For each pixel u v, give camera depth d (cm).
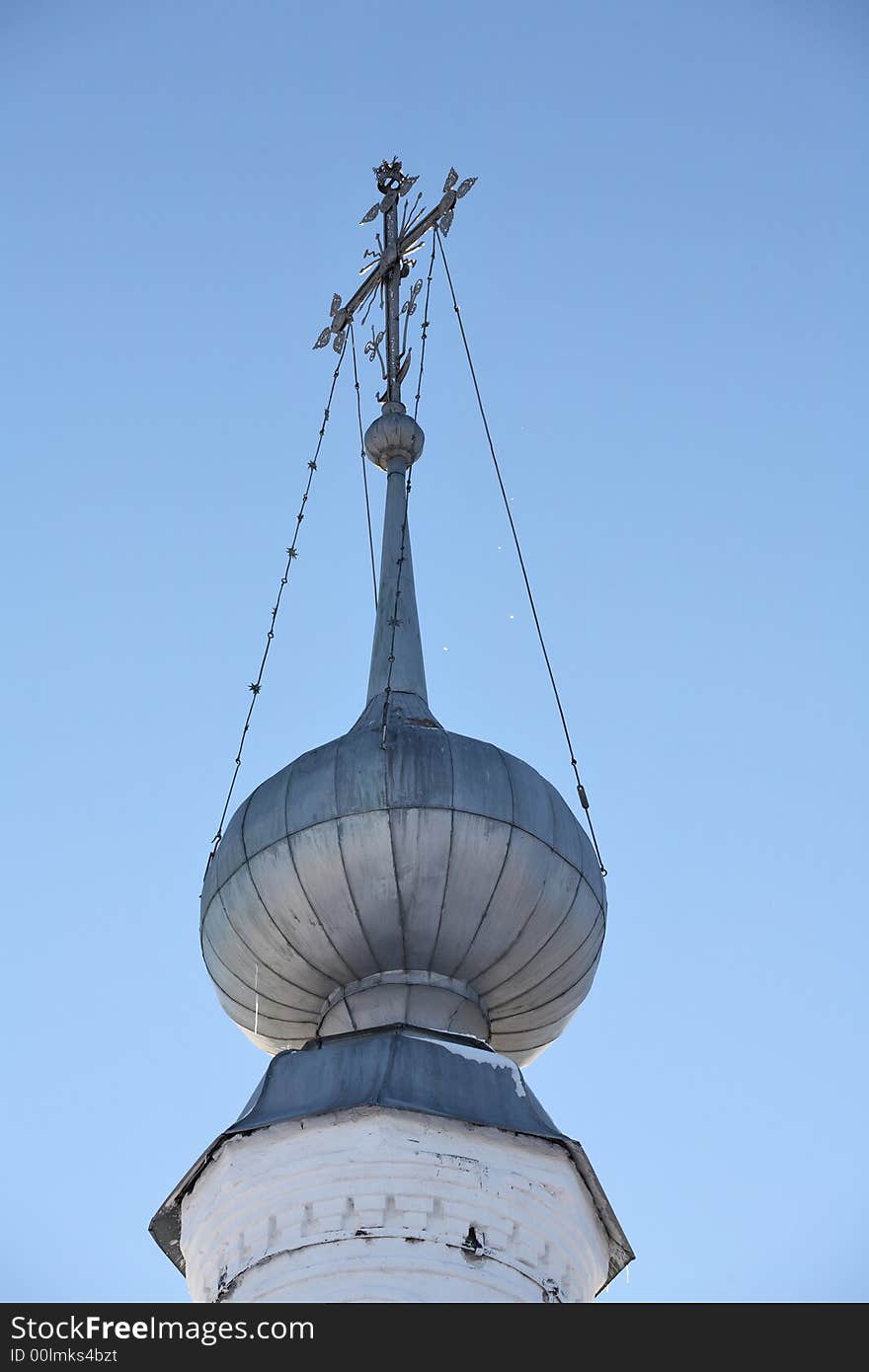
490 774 2666
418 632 2994
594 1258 2530
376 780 2631
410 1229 2373
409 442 3209
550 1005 2770
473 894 2623
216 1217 2467
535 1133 2467
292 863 2633
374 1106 2417
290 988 2714
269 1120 2464
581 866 2706
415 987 2647
